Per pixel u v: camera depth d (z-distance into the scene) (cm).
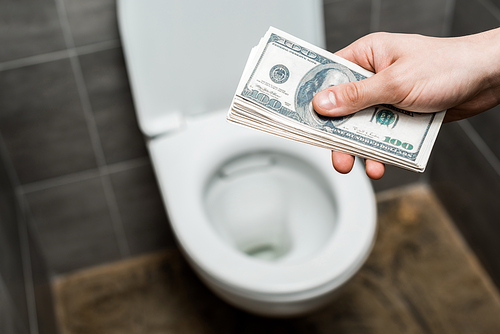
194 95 113
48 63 110
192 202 104
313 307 95
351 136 73
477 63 70
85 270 150
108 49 112
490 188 129
